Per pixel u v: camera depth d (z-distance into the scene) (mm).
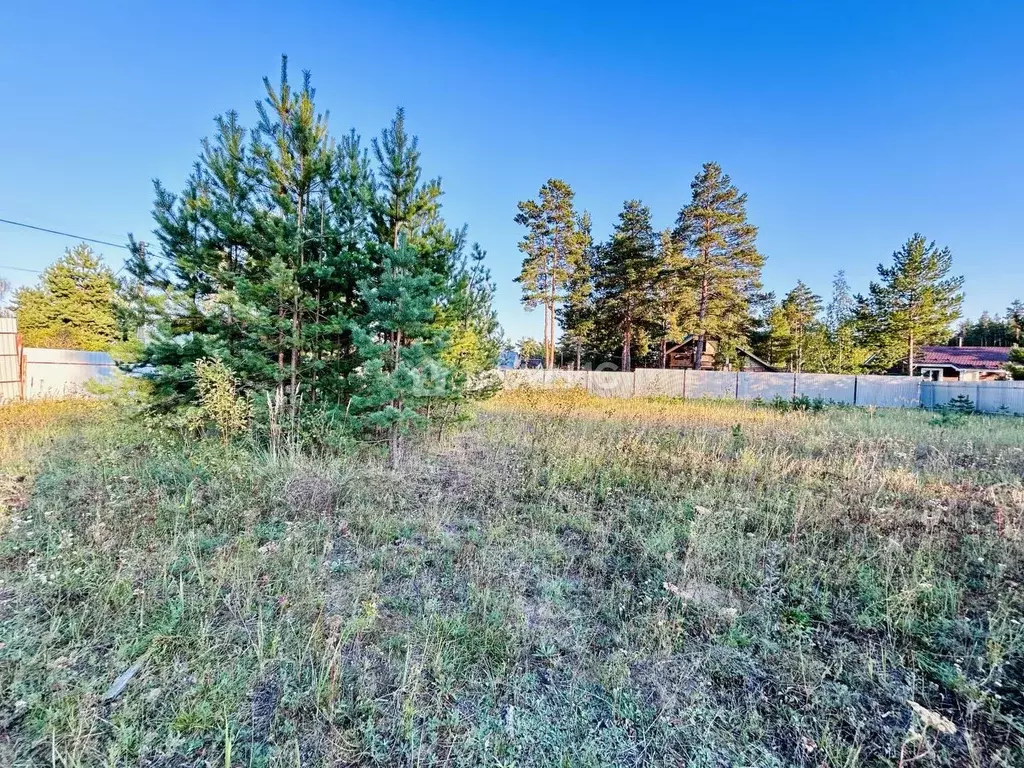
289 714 1907
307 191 5988
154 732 1772
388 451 6094
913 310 22453
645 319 26484
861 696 2080
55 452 5734
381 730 1849
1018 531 3629
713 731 1876
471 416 7332
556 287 27703
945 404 15336
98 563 2943
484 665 2244
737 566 3248
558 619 2672
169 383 6098
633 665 2275
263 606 2656
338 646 2180
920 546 3422
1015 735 1845
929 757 1747
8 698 1866
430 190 6129
